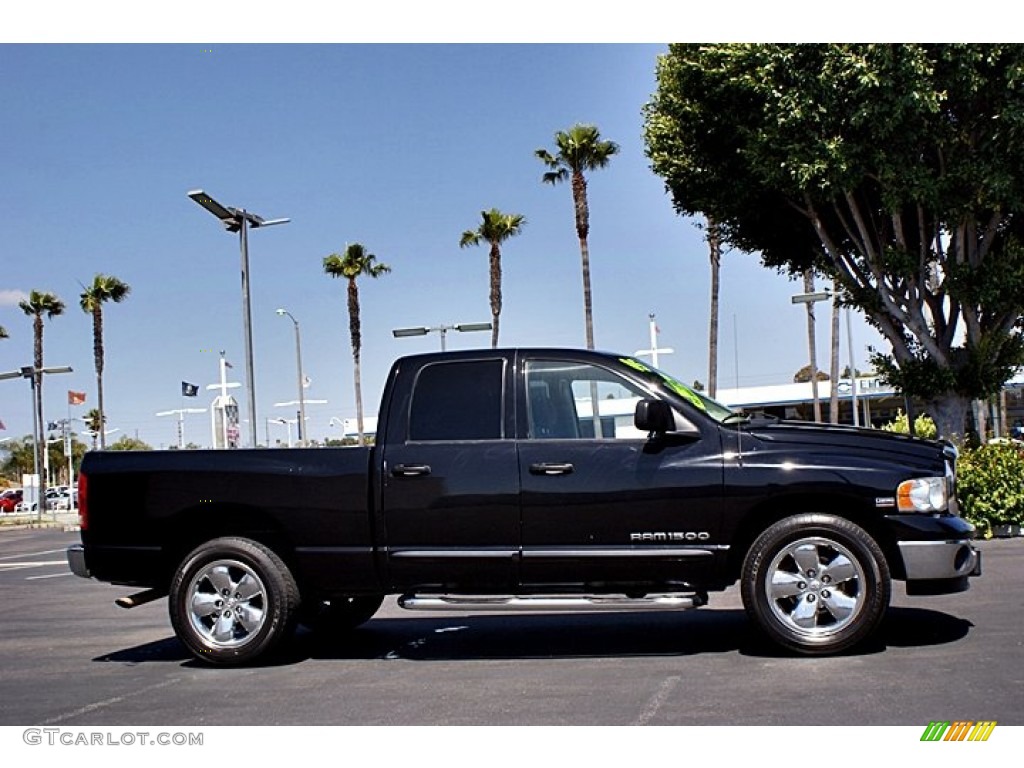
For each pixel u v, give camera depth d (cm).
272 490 752
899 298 1806
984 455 1484
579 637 826
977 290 1673
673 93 1794
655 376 743
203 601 761
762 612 694
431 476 728
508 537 717
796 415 5838
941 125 1564
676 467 705
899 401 5594
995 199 1603
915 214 1836
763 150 1634
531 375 744
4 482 10056
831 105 1534
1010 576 1030
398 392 754
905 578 688
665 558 702
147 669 773
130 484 775
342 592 750
